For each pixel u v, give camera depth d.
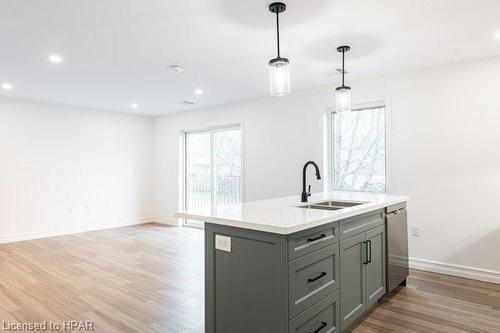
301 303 1.92
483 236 3.50
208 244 2.16
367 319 2.63
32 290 3.24
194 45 3.13
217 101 5.67
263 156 5.36
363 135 4.53
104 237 5.67
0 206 5.21
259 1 2.31
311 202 2.94
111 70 3.88
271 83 2.42
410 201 3.94
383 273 2.90
